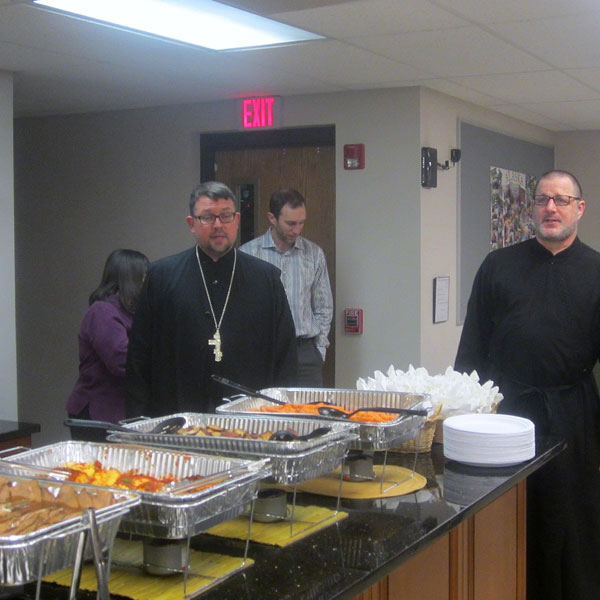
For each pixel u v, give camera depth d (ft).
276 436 5.97
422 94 15.44
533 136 20.93
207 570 5.29
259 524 6.22
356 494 7.07
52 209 19.03
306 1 10.22
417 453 8.26
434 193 15.96
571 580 9.99
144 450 5.75
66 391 19.04
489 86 15.55
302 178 16.90
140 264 11.50
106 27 11.37
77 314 18.86
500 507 8.25
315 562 5.51
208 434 6.50
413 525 6.30
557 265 10.34
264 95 16.39
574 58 13.29
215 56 13.03
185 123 17.39
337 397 8.17
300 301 14.71
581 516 10.11
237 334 9.40
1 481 4.86
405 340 15.58
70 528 4.21
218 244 9.06
